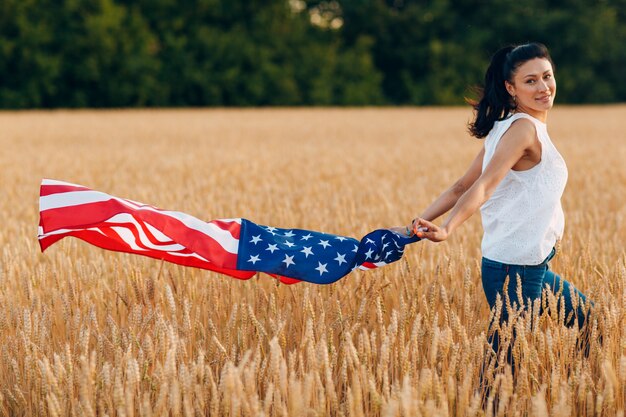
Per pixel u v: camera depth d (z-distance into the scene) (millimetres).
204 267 3666
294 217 6344
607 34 58094
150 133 23688
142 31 45250
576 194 8406
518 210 3209
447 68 54500
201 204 7176
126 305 3623
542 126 3164
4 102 42375
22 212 7418
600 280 3627
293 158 14094
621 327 3289
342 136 22266
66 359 2896
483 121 3318
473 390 3080
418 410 2494
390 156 14625
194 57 47594
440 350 3145
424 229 3047
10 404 2988
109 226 3469
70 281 3732
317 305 3637
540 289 3324
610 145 17156
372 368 3086
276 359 2578
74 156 14781
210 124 29469
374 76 52625
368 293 3682
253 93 47938
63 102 44438
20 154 15250
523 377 2822
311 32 53406
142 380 2904
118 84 44938
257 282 4082
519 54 3150
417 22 54938
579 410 2904
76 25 43594
